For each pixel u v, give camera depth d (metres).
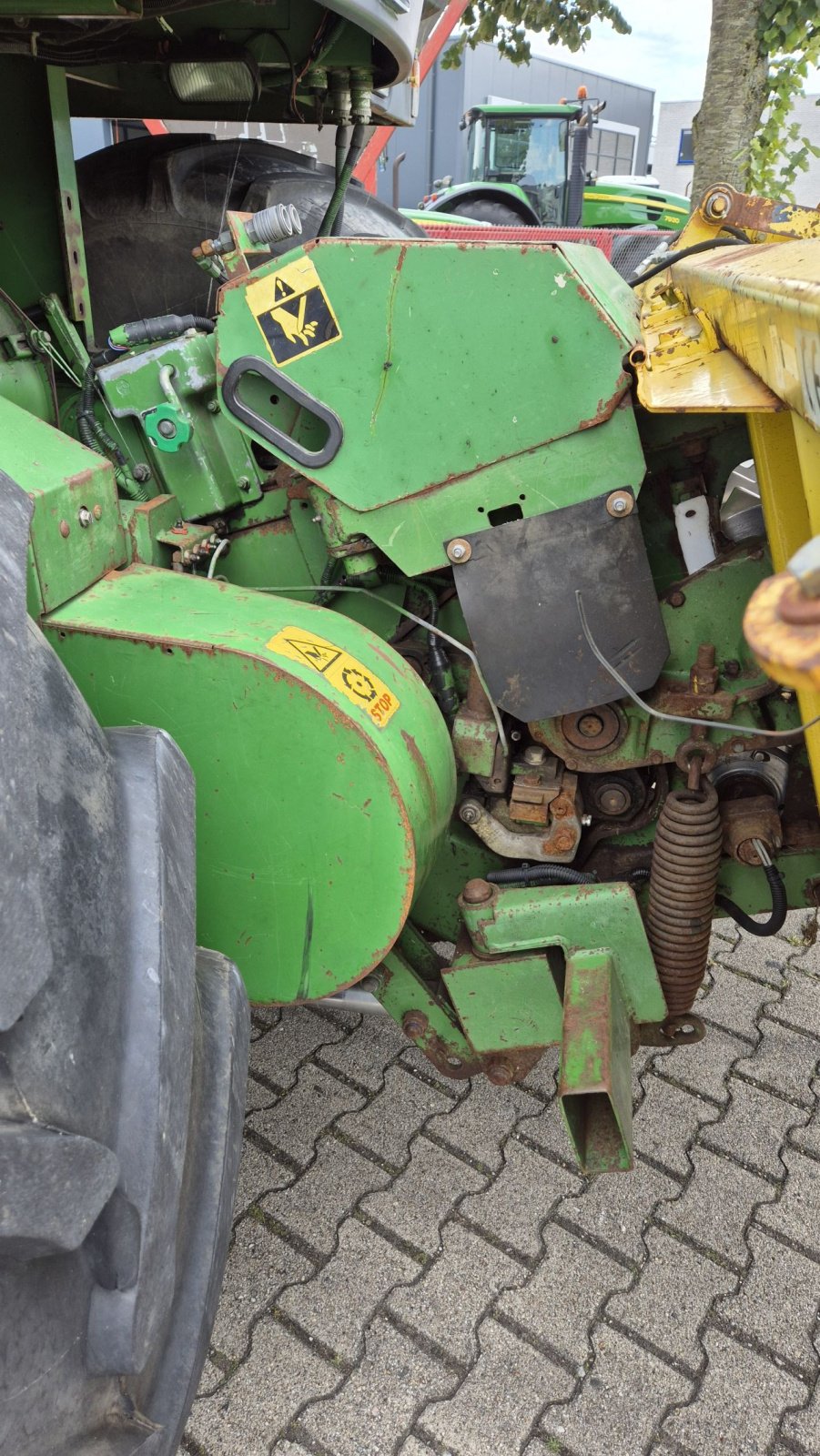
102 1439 0.98
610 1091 1.39
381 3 1.71
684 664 1.62
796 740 1.63
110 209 2.37
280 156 2.58
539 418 1.45
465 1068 1.78
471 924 1.67
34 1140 0.81
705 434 1.67
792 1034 2.30
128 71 2.61
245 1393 1.57
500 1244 1.81
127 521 1.64
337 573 1.82
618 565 1.51
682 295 1.92
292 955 1.50
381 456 1.53
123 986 1.02
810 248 1.37
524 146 9.40
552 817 1.75
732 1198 1.90
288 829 1.43
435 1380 1.59
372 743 1.34
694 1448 1.50
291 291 1.48
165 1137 1.01
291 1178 1.94
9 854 0.85
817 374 0.90
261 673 1.34
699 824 1.60
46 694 1.04
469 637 1.72
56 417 1.94
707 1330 1.66
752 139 6.27
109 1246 0.96
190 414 1.75
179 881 1.15
